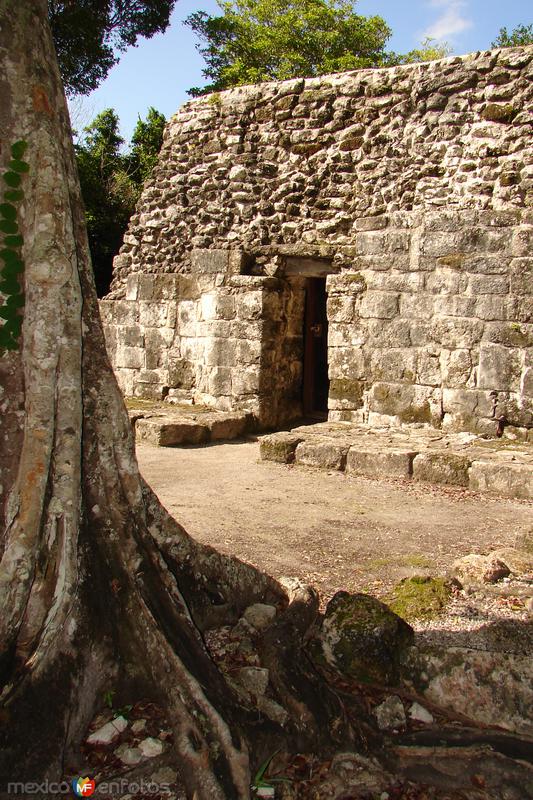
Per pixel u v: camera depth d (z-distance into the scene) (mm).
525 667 2750
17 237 2592
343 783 2488
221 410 10117
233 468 7551
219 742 2420
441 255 8414
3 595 2482
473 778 2492
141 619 2742
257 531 5348
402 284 8711
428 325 8547
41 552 2604
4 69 2604
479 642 3271
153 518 3213
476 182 8398
